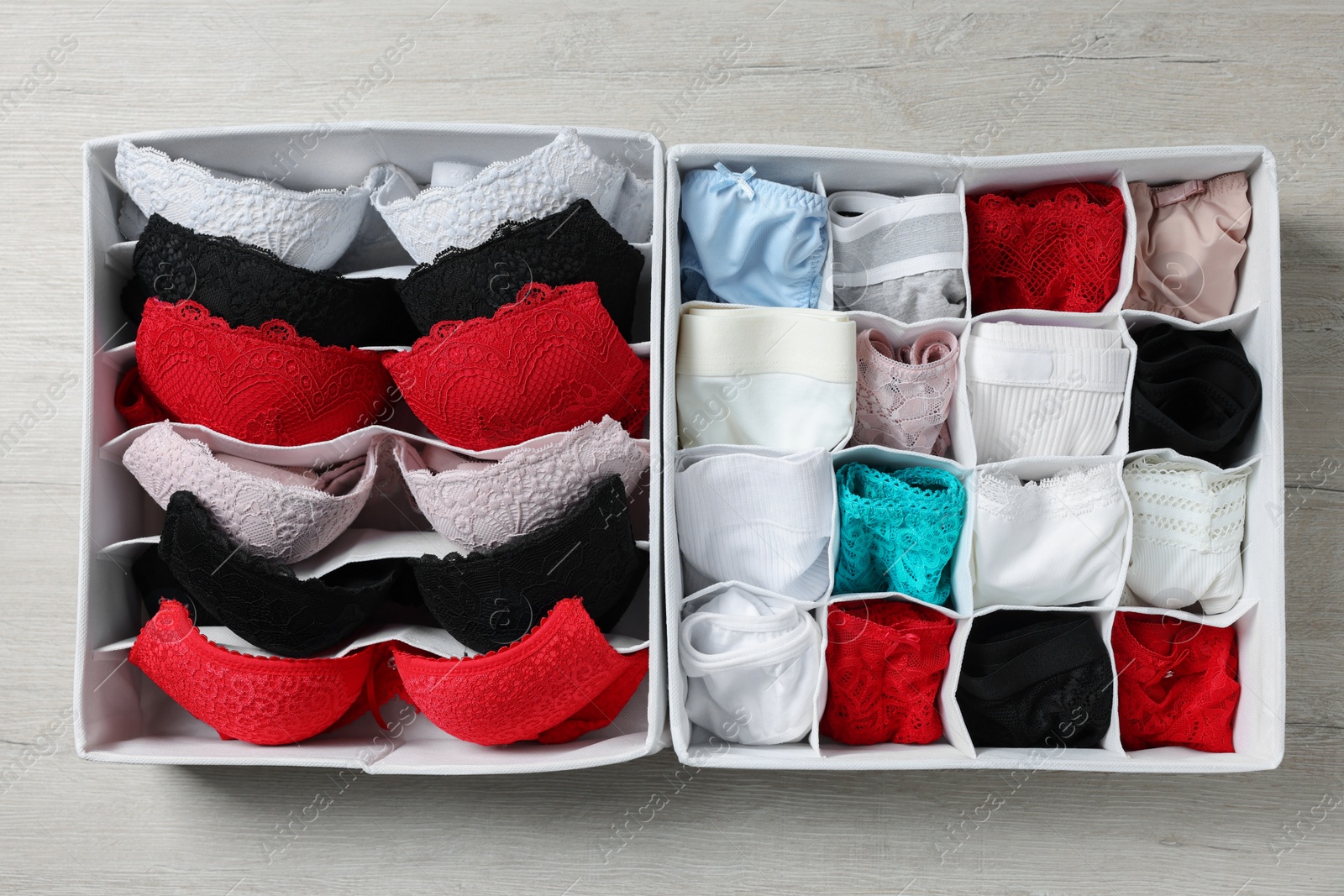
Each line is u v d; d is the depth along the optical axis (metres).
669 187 1.46
